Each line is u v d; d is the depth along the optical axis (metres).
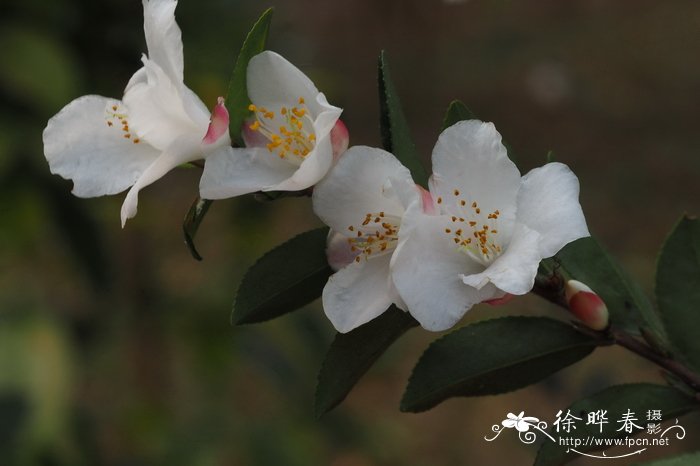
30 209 0.77
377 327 0.48
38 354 0.79
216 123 0.47
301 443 0.93
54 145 0.48
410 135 0.48
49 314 0.82
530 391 1.24
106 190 0.48
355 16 1.94
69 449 0.79
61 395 0.78
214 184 0.47
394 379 1.29
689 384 0.48
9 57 0.73
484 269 0.47
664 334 0.50
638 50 1.95
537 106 1.84
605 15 2.03
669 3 2.05
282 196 0.48
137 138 0.48
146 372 0.93
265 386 1.17
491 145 0.46
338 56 1.91
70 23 0.78
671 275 0.50
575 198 0.46
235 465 1.00
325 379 0.48
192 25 0.82
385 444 1.15
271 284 0.48
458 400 1.26
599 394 0.49
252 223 0.89
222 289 0.91
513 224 0.46
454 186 0.47
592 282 0.50
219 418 0.92
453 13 1.99
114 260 0.90
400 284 0.45
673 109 1.78
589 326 0.48
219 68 0.81
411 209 0.45
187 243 0.47
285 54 0.95
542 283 0.48
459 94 1.86
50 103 0.73
